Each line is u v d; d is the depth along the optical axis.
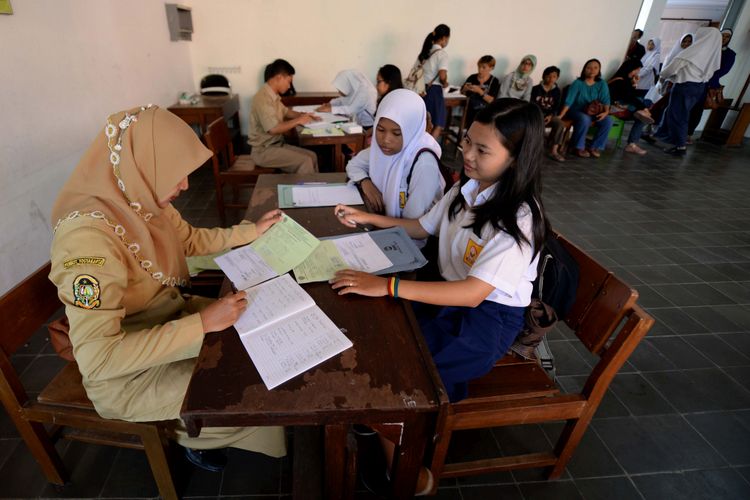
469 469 1.22
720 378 1.76
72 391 1.02
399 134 1.42
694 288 2.40
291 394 0.69
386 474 1.19
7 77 1.71
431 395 0.71
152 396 0.94
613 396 1.64
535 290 1.14
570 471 1.35
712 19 8.34
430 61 4.23
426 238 1.40
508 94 5.07
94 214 0.80
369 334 0.83
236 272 1.01
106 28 2.58
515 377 1.17
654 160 5.00
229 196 3.33
